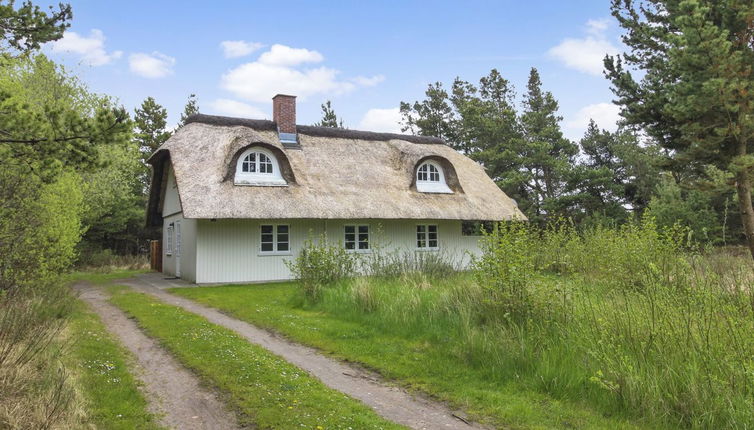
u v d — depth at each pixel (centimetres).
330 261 1373
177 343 857
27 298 908
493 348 713
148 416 543
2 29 693
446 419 547
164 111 4066
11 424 456
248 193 1898
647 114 1789
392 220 2353
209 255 1895
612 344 598
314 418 539
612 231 1362
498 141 4303
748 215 1544
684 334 570
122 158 2484
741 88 1405
